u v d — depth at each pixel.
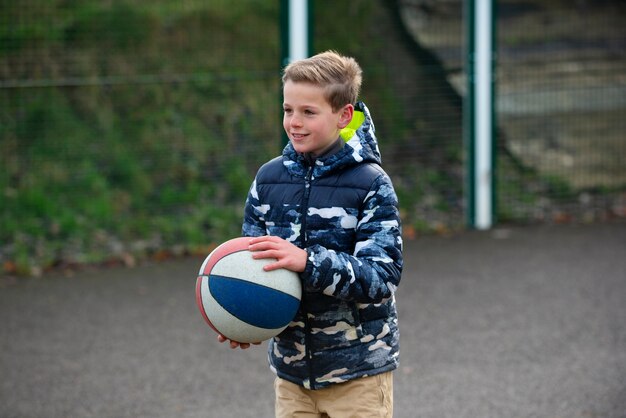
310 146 4.41
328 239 4.46
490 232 12.38
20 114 12.35
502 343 8.23
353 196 4.42
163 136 12.78
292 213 4.52
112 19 13.11
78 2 13.05
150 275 10.53
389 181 4.48
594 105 13.75
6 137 12.20
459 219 12.69
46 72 12.59
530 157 13.63
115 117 12.84
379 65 12.75
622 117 13.85
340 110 4.43
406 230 12.27
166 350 8.16
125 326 8.81
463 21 12.56
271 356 4.73
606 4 13.58
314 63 4.38
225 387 7.27
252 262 4.39
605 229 12.48
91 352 8.11
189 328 8.76
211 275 4.45
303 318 4.50
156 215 12.02
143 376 7.52
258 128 13.06
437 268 10.73
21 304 9.50
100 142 12.59
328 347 4.50
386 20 12.80
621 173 13.82
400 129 12.76
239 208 12.30
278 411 4.76
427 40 12.78
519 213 12.93
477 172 12.58
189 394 7.12
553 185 13.41
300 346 4.55
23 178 11.96
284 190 4.56
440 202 12.79
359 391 4.57
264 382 7.39
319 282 4.28
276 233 4.58
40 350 8.16
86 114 12.74
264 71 13.55
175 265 10.93
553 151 13.73
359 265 4.29
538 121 13.71
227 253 4.47
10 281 10.30
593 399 6.89
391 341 4.63
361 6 12.75
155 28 13.35
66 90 12.73
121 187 12.30
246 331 4.39
